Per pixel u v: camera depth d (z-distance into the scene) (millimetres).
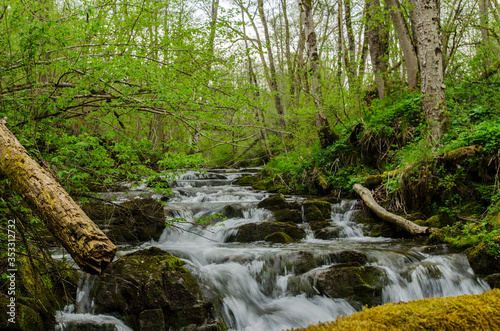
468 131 7891
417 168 7871
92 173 3908
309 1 11758
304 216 8602
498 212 6094
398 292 4934
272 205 8797
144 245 6648
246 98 4586
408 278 5102
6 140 1982
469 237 5965
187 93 4273
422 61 8719
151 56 5055
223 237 7473
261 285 5168
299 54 19109
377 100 12273
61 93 3652
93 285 4238
